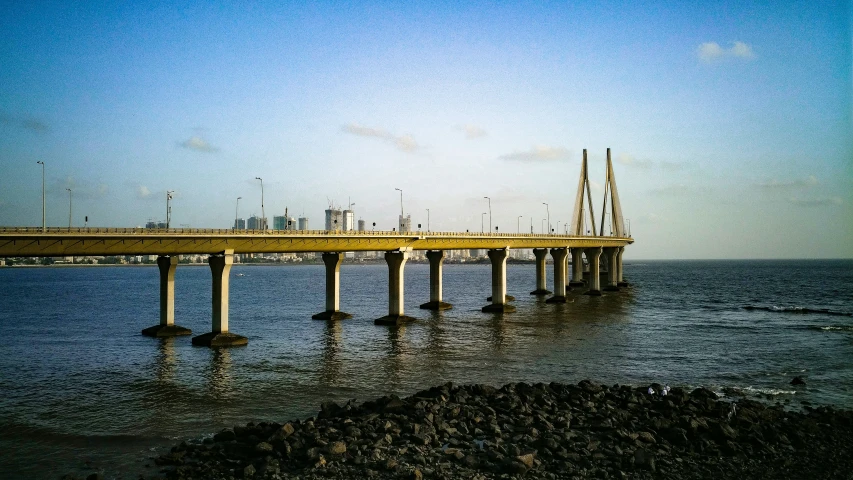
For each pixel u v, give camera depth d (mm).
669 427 40219
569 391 49281
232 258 82000
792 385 57000
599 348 78188
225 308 81688
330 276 113438
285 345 80438
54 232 65125
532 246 146000
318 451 35062
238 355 72688
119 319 115562
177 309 135625
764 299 164500
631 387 53562
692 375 61531
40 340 85938
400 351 75562
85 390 55188
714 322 108375
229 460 34938
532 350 76438
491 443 36656
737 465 34562
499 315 120625
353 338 87125
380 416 41469
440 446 36781
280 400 51250
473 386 49375
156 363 67688
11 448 39375
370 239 101500
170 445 39750
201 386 56469
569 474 32812
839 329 98188
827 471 33906
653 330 96562
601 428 40000
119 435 41938
